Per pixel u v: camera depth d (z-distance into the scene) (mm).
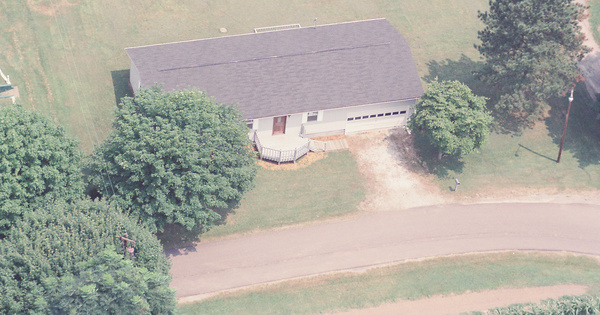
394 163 61125
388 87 61562
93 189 52875
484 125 57250
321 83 60406
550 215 58594
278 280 50781
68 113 60281
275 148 59375
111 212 44125
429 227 56312
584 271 54125
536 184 61250
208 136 48469
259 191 57000
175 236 52969
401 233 55500
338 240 54344
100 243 41594
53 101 60906
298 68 60688
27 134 45125
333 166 60094
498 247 55250
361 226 55688
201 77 58344
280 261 52188
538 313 48406
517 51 61250
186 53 60344
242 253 52469
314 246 53625
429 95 58219
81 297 38406
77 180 47906
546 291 51750
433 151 62469
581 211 59312
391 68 62656
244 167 50875
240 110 57469
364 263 52719
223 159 49125
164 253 50938
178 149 46812
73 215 43344
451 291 51094
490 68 63281
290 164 59719
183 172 47312
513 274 52969
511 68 60250
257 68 59875
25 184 44281
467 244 55219
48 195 45594
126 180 47812
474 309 49875
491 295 51062
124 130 47156
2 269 38906
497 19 62906
